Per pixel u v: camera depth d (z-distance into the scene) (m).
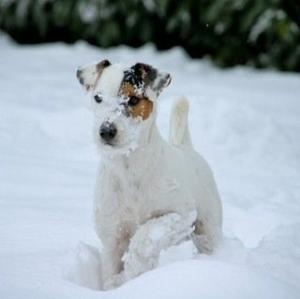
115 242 6.77
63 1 24.58
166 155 6.79
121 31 24.36
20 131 12.22
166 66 21.72
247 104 14.14
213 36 23.58
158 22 24.16
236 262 6.77
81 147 11.70
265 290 5.34
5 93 15.38
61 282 5.90
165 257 6.98
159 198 6.64
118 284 6.69
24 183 9.42
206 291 5.30
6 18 25.23
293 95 17.41
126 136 6.38
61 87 16.81
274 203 9.38
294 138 12.56
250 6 22.38
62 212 8.19
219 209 7.39
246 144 12.01
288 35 22.14
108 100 6.54
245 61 23.28
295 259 6.77
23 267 6.29
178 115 7.45
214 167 11.03
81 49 23.33
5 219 7.78
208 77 20.39
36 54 22.44
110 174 6.62
